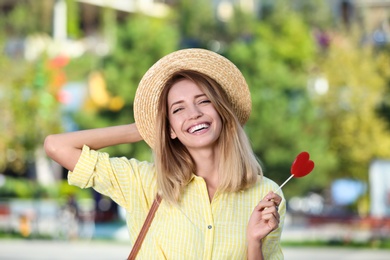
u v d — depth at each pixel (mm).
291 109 35406
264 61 34688
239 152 4312
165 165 4281
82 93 35344
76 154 4309
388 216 31281
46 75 35844
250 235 4078
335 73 38156
